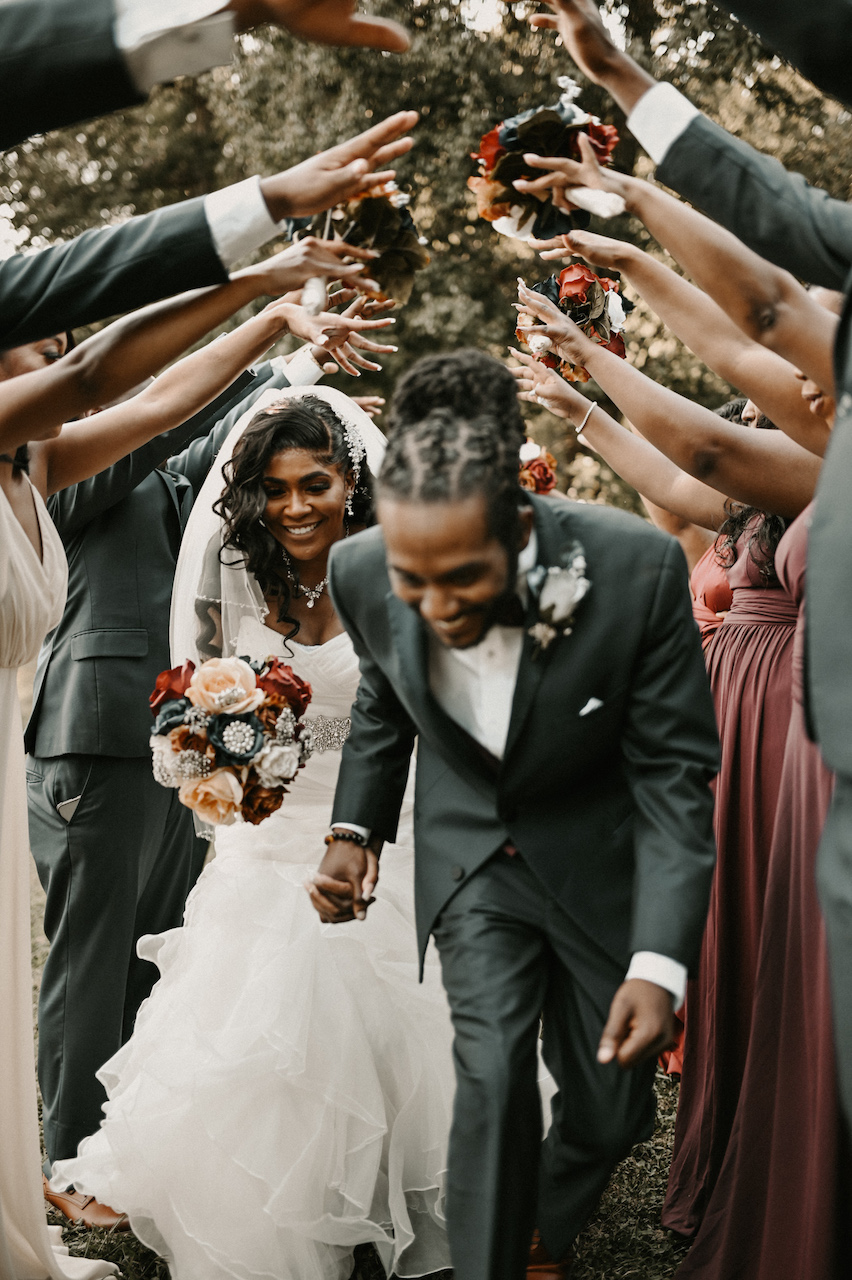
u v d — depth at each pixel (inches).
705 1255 105.0
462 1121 81.4
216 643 126.2
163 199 433.4
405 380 78.2
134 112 423.5
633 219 396.2
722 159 78.8
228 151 428.5
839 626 68.8
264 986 111.1
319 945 113.4
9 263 85.5
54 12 74.0
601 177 83.5
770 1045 100.9
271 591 124.4
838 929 68.9
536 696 82.7
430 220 410.6
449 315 409.1
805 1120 95.6
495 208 89.3
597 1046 86.2
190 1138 108.1
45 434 94.4
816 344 83.0
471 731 88.0
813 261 77.4
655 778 85.7
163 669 141.2
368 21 77.8
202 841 156.3
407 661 85.2
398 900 120.6
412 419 76.8
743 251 83.3
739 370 96.2
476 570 72.9
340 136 395.5
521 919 86.9
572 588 80.6
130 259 82.4
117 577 141.0
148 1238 114.0
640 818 86.0
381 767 97.7
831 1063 88.4
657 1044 77.1
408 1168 113.5
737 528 132.1
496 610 78.9
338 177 81.6
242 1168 107.3
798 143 400.2
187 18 73.5
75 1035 134.6
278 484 117.9
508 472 73.7
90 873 135.9
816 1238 88.8
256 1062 108.3
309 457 117.2
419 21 398.9
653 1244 118.5
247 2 74.7
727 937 123.8
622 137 394.9
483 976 85.2
